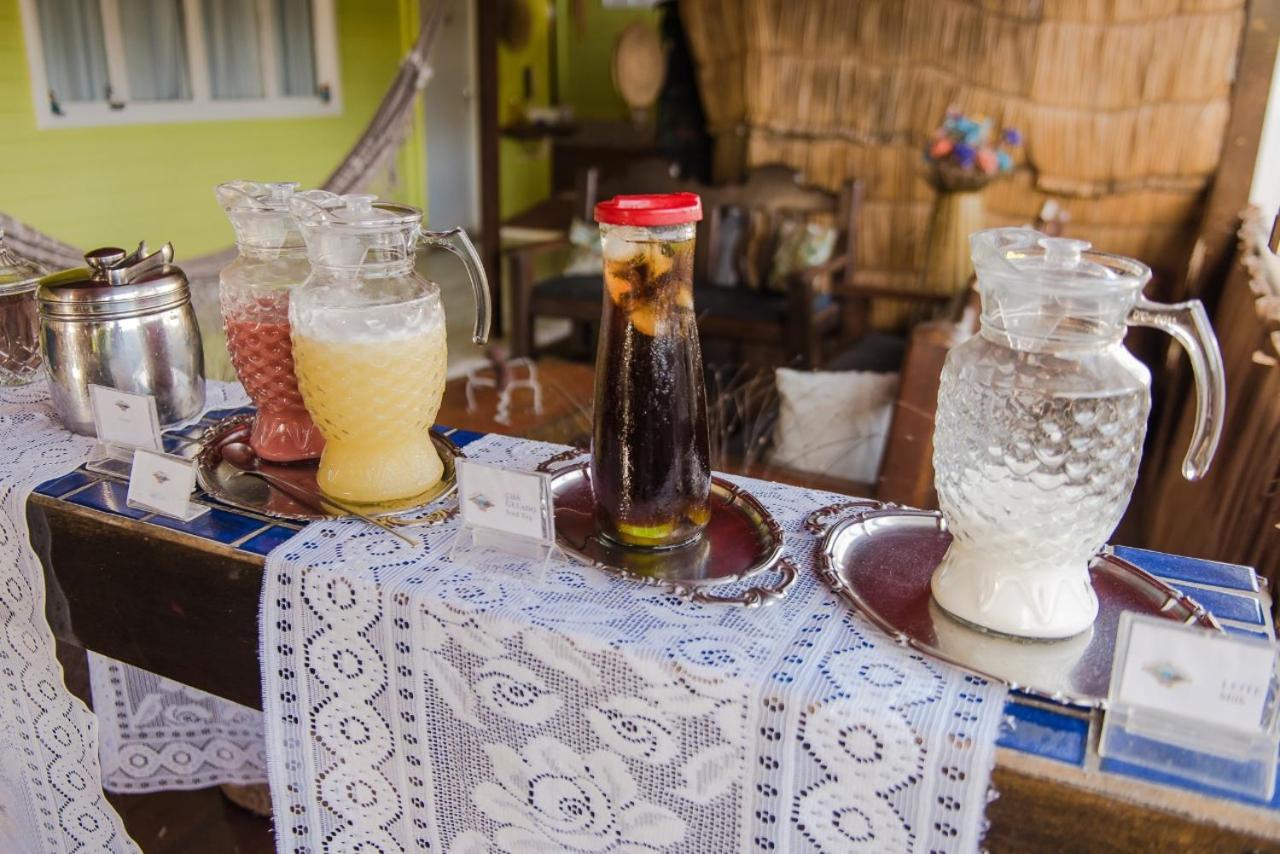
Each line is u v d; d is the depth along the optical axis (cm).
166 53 442
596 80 735
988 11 325
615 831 77
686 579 80
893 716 65
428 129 640
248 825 148
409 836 88
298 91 516
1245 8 294
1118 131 319
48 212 404
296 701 87
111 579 95
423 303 90
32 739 112
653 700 71
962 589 75
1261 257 231
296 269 98
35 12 384
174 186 456
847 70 351
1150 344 317
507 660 76
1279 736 60
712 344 358
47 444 111
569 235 394
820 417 225
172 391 114
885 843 67
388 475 94
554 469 100
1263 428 160
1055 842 62
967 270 312
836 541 87
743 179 382
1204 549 181
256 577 85
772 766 69
